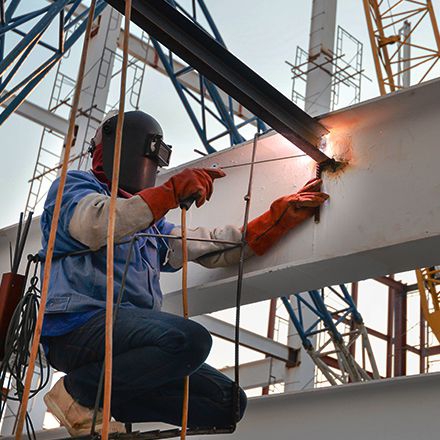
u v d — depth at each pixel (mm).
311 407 9336
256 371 22672
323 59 20516
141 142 6504
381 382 8797
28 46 9594
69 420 5816
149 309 5863
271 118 6891
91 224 5699
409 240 6512
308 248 7066
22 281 6324
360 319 19266
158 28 6289
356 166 7117
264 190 7812
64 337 5828
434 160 6723
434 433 8289
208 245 6996
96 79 19562
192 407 5953
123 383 5633
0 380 5969
